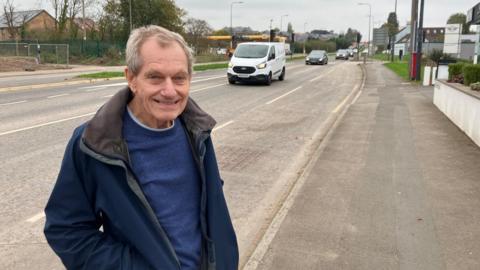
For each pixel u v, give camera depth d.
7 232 4.44
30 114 11.52
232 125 10.79
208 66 37.97
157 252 1.70
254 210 5.21
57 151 7.61
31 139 8.50
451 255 4.01
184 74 1.81
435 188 5.90
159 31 1.82
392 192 5.73
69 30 53.78
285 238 4.34
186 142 1.89
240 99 15.98
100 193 1.70
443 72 21.17
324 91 19.58
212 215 1.92
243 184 6.19
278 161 7.45
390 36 64.56
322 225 4.67
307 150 8.28
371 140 8.96
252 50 22.81
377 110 13.26
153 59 1.75
